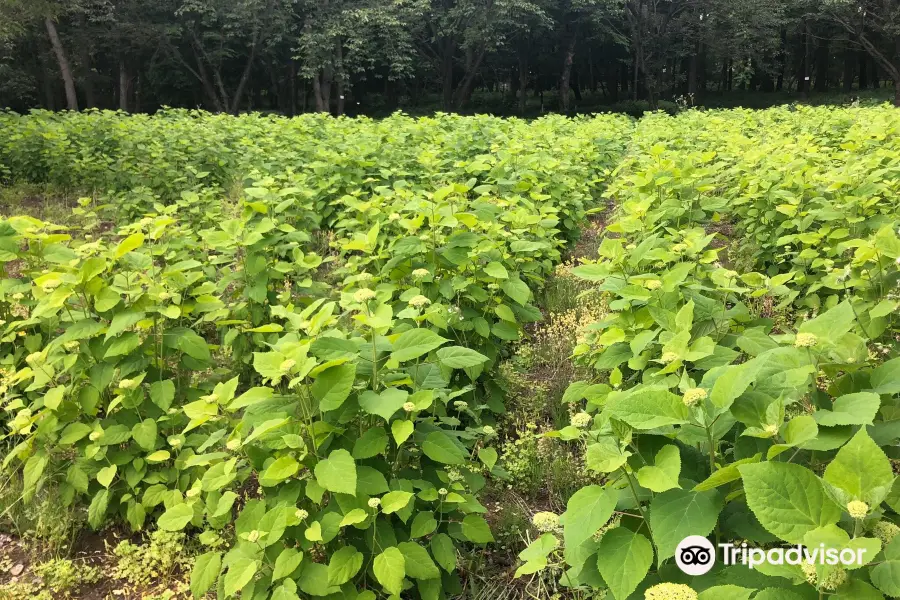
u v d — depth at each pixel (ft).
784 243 15.15
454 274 13.84
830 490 4.57
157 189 30.30
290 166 28.30
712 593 4.57
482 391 13.14
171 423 10.43
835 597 4.31
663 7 108.88
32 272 12.82
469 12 93.45
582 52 114.73
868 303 10.20
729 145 27.25
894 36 96.78
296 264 15.20
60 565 9.27
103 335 10.46
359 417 8.31
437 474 8.77
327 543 8.05
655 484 5.25
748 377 5.34
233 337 13.47
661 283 10.07
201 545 9.80
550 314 17.19
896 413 6.08
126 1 91.66
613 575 5.45
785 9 101.96
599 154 33.32
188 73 109.29
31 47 97.30
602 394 8.26
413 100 124.98
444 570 8.74
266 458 8.31
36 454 10.10
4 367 12.21
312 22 91.91
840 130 32.55
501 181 21.50
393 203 18.60
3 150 35.19
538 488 10.98
